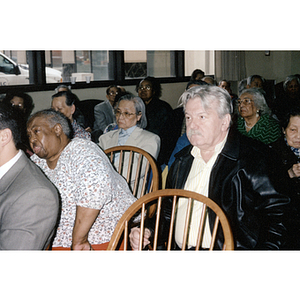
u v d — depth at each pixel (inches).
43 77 172.2
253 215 53.1
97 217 59.6
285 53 289.3
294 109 79.5
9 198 45.6
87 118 178.5
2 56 165.0
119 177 63.2
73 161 56.6
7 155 47.2
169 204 61.2
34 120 57.4
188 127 55.7
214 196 54.5
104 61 210.4
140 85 145.7
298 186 75.3
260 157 52.5
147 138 95.6
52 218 47.4
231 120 56.2
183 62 245.6
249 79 184.7
